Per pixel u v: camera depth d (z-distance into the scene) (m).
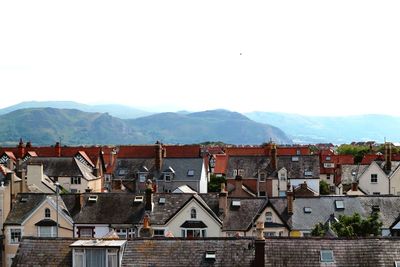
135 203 96.75
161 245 60.06
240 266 57.69
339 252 57.81
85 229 94.44
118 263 58.50
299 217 94.31
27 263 59.72
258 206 95.31
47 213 92.69
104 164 183.88
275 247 58.44
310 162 152.50
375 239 58.78
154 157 161.00
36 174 125.19
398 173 146.00
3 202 99.69
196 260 58.56
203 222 92.75
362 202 96.94
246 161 156.25
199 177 151.88
